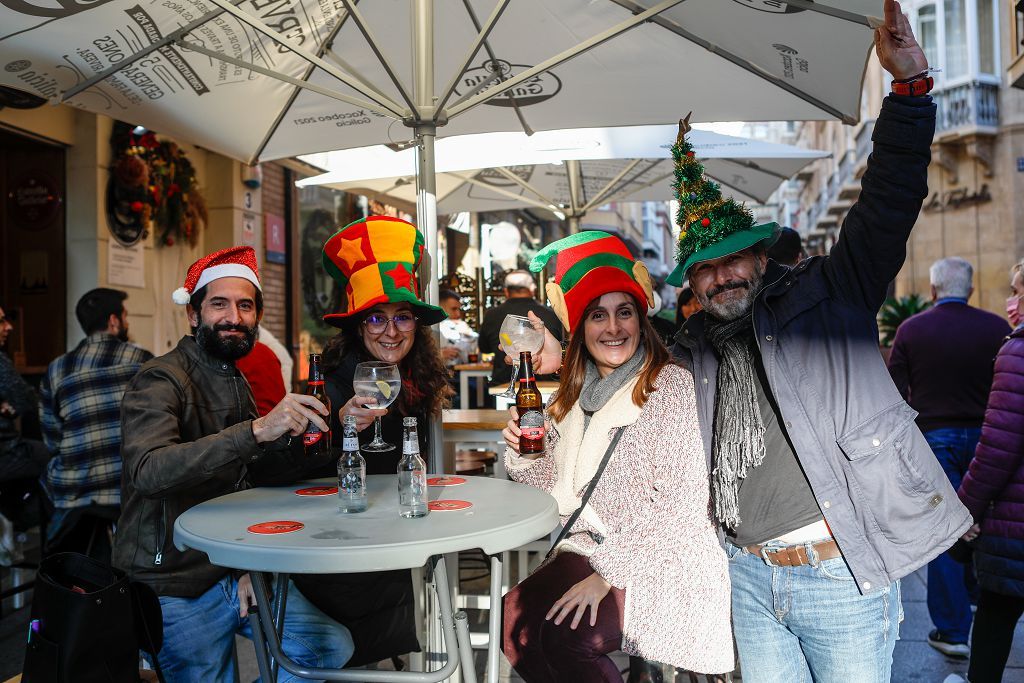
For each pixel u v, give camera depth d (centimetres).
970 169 1909
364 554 174
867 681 207
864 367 213
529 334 289
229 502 232
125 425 238
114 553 246
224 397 259
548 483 278
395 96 383
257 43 324
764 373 223
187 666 242
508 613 266
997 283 1878
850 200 2991
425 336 302
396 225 287
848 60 312
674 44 339
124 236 707
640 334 263
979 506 291
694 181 241
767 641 221
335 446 278
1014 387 286
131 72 309
